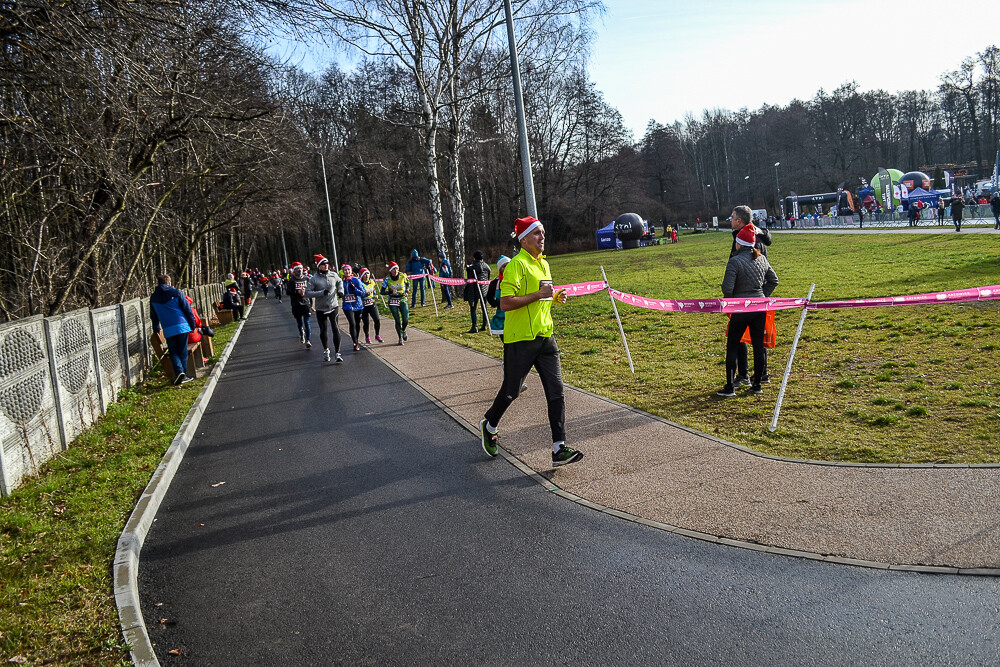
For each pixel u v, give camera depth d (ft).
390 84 88.07
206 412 32.94
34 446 23.48
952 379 23.65
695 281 74.18
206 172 63.46
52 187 46.88
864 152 281.95
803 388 24.63
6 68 28.76
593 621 11.66
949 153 279.69
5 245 47.78
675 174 303.89
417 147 157.69
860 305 19.39
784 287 54.70
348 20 69.36
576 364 33.24
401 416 27.53
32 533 17.47
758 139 328.70
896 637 10.37
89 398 30.81
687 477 17.35
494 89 90.63
